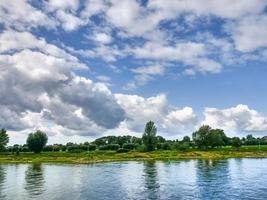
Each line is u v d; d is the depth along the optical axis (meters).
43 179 83.00
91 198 55.00
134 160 159.62
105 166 126.62
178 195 57.31
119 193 59.78
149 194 58.56
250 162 136.25
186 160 154.00
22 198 55.19
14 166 133.38
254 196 56.00
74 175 92.56
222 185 68.62
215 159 159.00
